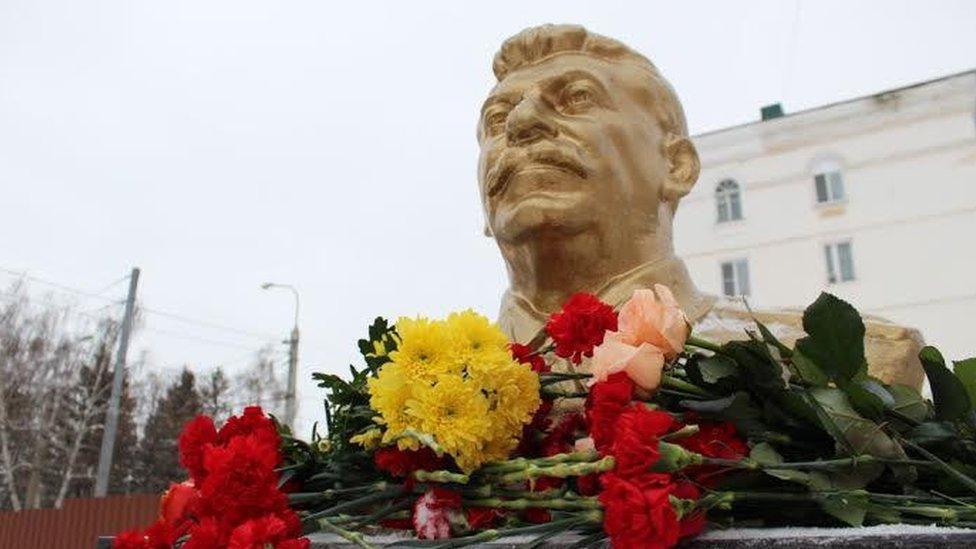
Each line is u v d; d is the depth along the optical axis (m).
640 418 1.02
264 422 1.38
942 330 10.36
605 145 1.86
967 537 0.91
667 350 1.16
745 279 11.71
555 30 2.04
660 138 2.03
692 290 2.01
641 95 2.00
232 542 1.07
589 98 1.90
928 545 0.92
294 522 1.16
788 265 11.45
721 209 12.06
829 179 11.51
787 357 1.22
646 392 1.15
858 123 11.36
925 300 10.52
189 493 1.29
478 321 1.28
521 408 1.24
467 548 1.20
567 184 1.81
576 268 1.89
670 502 0.97
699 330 1.80
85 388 17.41
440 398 1.15
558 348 1.30
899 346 1.65
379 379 1.22
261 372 19.39
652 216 1.96
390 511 1.26
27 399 16.08
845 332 1.17
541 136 1.84
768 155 11.92
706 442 1.14
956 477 1.07
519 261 1.96
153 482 21.52
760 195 11.85
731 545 1.02
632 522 0.94
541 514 1.22
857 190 11.27
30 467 16.52
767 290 11.49
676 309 1.17
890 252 10.88
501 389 1.22
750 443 1.17
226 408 19.94
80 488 20.62
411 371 1.19
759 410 1.18
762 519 1.13
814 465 1.07
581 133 1.83
